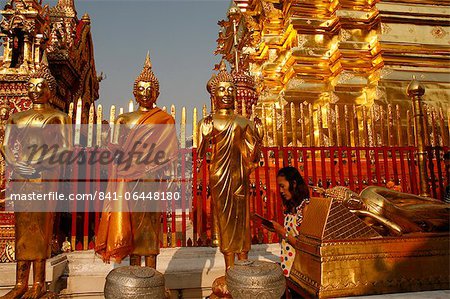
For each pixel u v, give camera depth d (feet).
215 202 16.47
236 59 33.94
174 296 19.89
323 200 12.56
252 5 66.69
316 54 51.93
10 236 20.02
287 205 18.93
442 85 48.03
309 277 11.92
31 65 27.53
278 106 49.62
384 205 13.02
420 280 11.62
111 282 11.09
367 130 41.86
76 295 19.29
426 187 29.71
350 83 47.98
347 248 11.33
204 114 24.99
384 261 11.46
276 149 29.17
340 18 51.13
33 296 14.89
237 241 16.16
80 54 43.78
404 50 48.26
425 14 50.49
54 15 43.80
